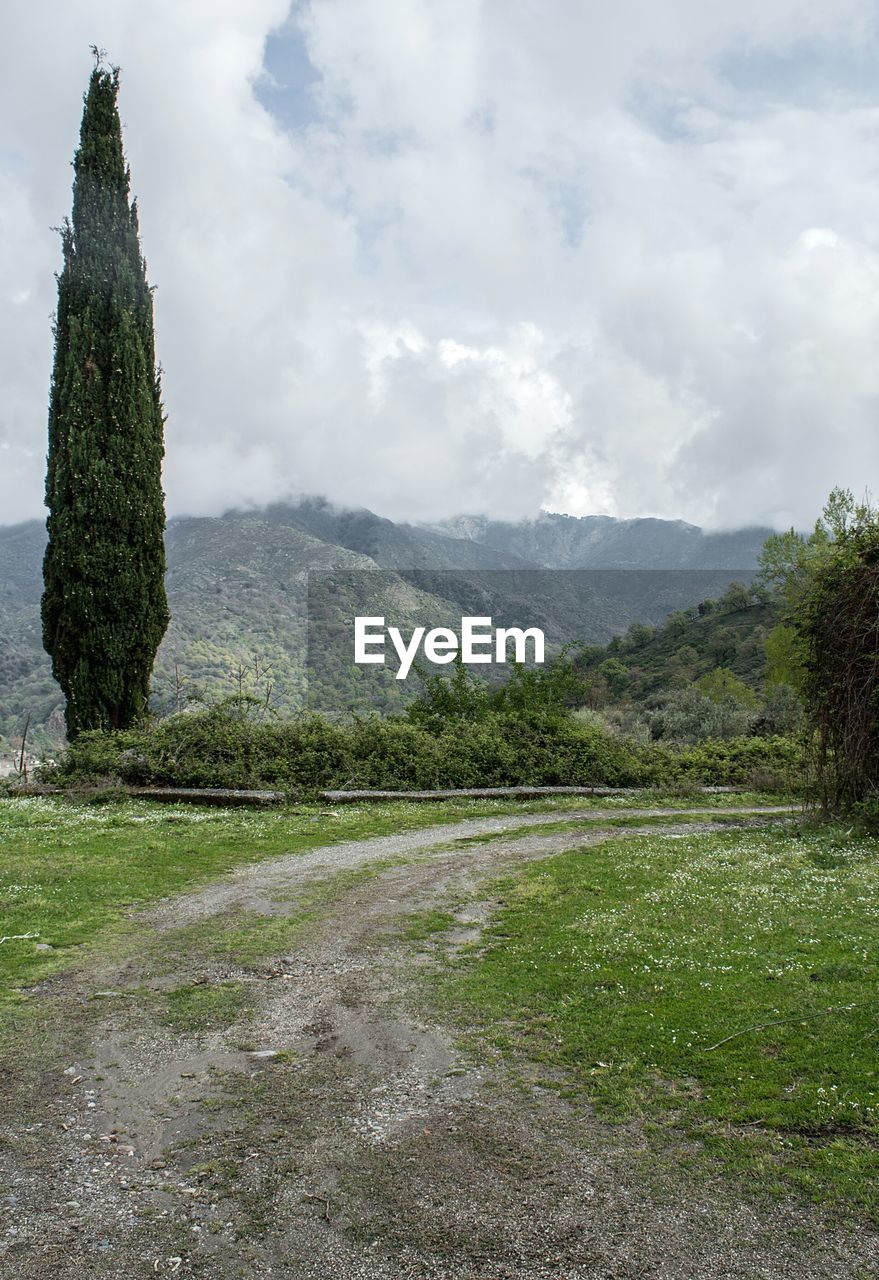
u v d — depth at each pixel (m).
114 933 8.48
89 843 12.77
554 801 19.38
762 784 21.89
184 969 7.41
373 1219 3.79
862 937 7.31
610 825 16.22
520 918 8.98
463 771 20.28
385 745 20.22
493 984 6.86
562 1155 4.27
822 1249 3.47
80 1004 6.56
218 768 18.20
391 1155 4.33
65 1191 4.06
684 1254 3.48
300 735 19.61
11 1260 3.54
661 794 20.58
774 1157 4.13
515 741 22.11
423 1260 3.50
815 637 14.71
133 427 20.95
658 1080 5.01
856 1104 4.50
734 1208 3.77
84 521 20.23
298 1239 3.66
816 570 15.22
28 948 7.88
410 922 8.98
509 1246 3.57
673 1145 4.31
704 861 11.64
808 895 9.10
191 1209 3.90
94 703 20.44
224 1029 6.08
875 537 13.90
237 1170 4.22
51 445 20.94
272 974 7.28
